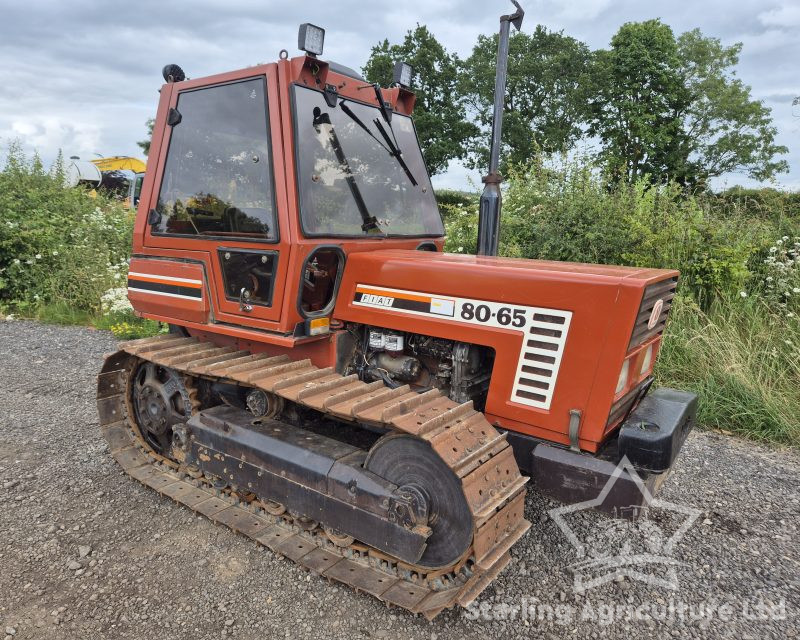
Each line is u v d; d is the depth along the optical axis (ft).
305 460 8.78
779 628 7.98
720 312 18.26
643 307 7.61
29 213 30.73
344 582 8.27
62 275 28.91
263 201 9.25
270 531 9.56
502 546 7.68
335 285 9.77
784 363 16.49
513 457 8.00
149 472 11.60
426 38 108.99
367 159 10.52
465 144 112.98
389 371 9.59
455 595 7.54
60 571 8.89
